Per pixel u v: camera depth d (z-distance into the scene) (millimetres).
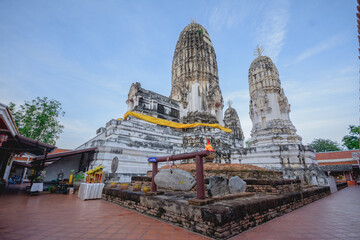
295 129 24531
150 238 4168
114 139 15078
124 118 19281
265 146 18094
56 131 26953
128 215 6234
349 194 13102
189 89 27594
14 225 4996
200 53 29375
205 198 5246
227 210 4328
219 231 4031
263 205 5656
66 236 4254
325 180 14133
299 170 15391
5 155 14961
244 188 6980
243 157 19266
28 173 29641
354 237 4270
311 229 4824
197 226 4582
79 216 6082
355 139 36969
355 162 26516
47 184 14211
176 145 19875
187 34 31281
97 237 4215
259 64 28172
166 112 23484
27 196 10531
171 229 4797
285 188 8062
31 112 24359
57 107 26578
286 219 5809
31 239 4039
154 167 7297
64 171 15461
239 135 41969
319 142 45969
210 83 28734
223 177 6324
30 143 11398
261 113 25750
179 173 6137
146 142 17141
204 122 24766
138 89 21531
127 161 14789
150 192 6816
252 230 4730
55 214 6328
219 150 19750
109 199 9031
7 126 8805
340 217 6090
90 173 10719
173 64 32531
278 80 27750
